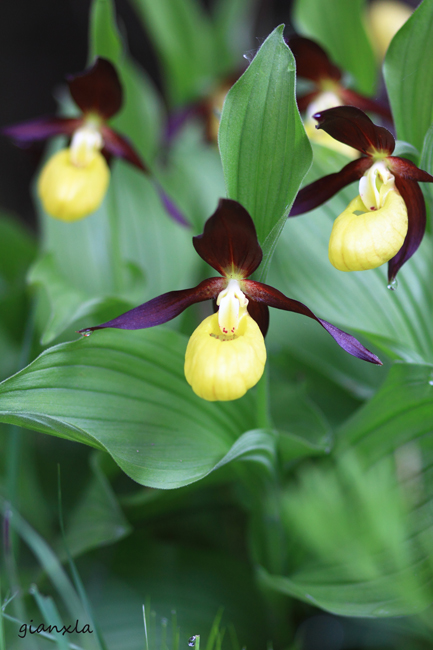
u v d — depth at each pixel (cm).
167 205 61
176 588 56
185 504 59
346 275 56
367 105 60
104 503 57
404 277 56
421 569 50
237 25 96
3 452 61
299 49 59
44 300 62
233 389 48
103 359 52
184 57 94
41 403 50
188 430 52
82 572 57
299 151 49
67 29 121
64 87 123
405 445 52
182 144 91
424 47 50
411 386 51
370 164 51
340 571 52
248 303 51
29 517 60
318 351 60
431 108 51
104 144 61
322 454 53
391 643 55
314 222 57
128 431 51
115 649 53
